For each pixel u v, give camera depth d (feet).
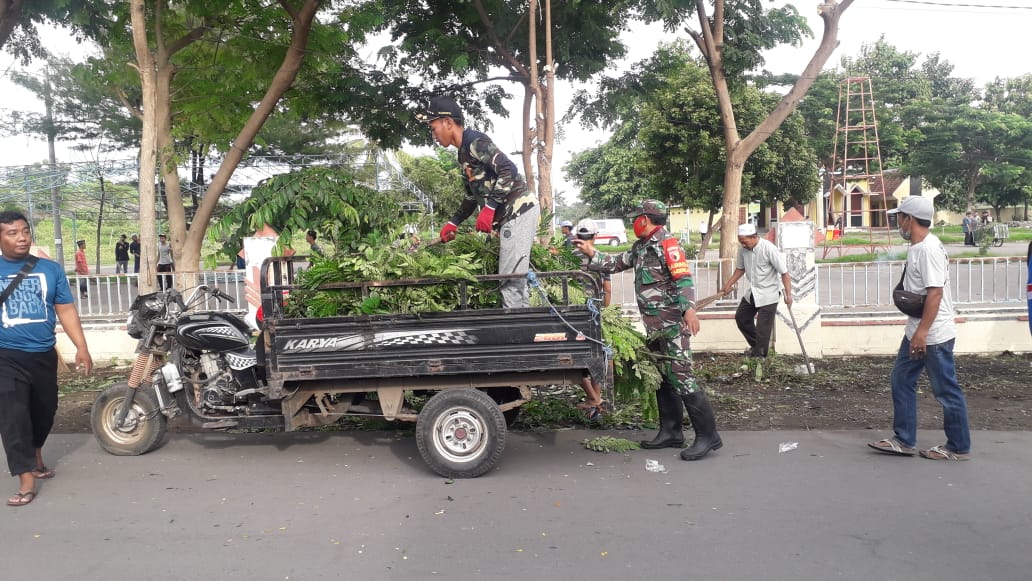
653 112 76.64
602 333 17.11
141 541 13.05
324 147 78.84
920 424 20.95
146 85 28.30
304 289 16.70
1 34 34.96
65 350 32.89
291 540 13.05
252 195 29.53
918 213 17.25
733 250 44.16
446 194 88.48
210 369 18.26
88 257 116.78
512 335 16.30
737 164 43.65
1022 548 12.53
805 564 11.96
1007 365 29.04
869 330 31.09
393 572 11.74
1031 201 157.17
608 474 16.79
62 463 17.81
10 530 13.62
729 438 19.83
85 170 73.36
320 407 17.46
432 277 16.44
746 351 29.01
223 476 16.76
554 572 11.70
